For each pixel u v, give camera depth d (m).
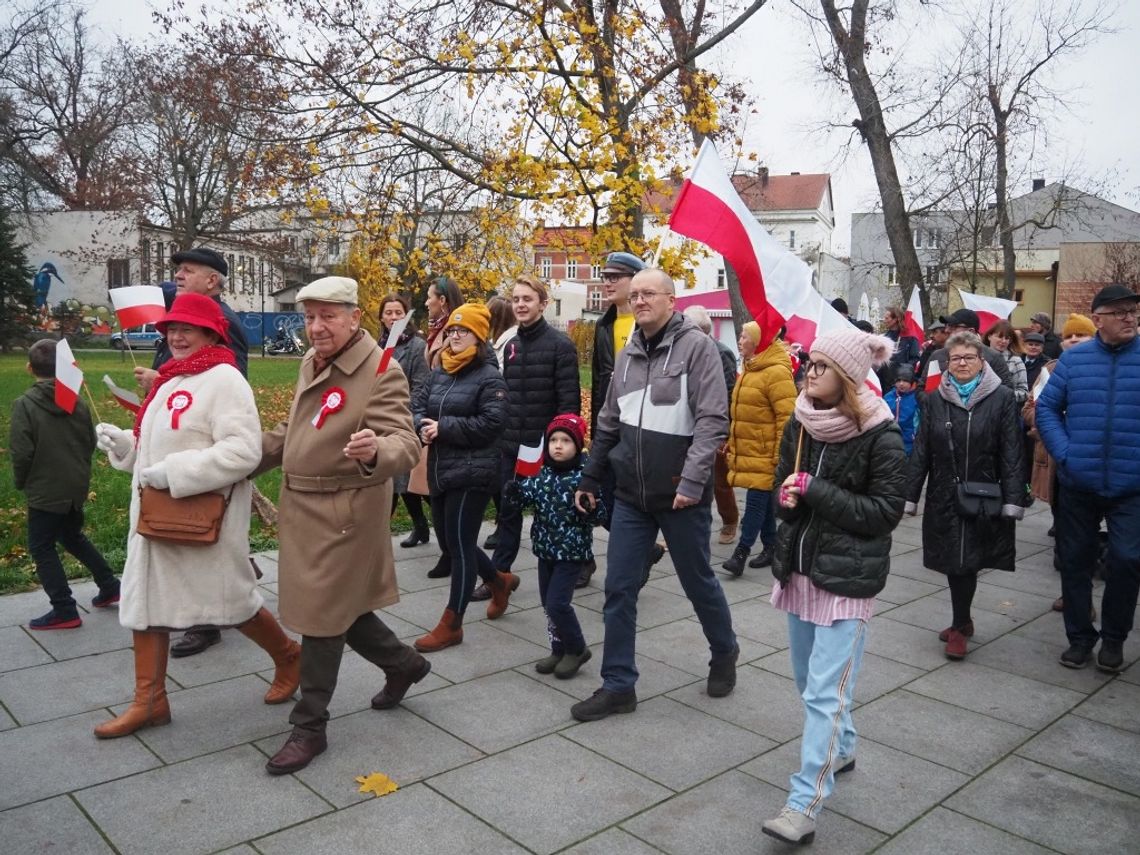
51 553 5.01
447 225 13.05
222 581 3.80
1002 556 4.89
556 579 4.50
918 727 4.07
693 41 12.62
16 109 35.22
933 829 3.19
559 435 4.51
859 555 3.17
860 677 4.70
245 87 12.31
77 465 5.03
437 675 4.53
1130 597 4.74
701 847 3.03
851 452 3.20
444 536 4.99
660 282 4.04
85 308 43.31
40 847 2.93
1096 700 4.43
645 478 4.03
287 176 12.26
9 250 34.03
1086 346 4.97
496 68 11.14
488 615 5.45
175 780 3.40
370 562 3.67
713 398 3.98
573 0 11.56
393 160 12.48
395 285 12.47
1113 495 4.69
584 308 54.78
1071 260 39.16
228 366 3.81
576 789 3.39
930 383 6.71
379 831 3.07
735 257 4.78
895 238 16.50
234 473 3.68
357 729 3.88
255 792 3.31
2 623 5.13
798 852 3.01
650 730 3.93
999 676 4.75
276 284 57.81
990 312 11.20
